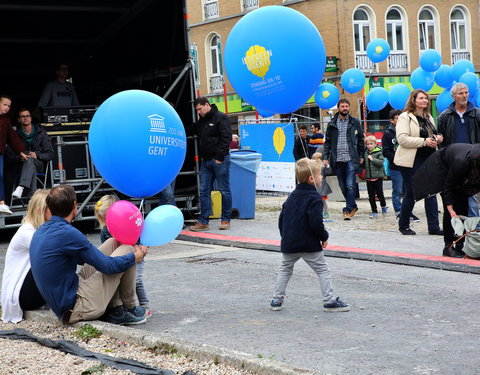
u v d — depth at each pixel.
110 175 5.09
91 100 15.54
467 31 31.48
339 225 10.73
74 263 4.98
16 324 5.29
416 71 14.31
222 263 7.86
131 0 12.77
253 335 4.76
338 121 11.40
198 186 11.73
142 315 5.22
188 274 7.27
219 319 5.29
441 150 7.45
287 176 13.60
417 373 3.82
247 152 12.17
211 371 3.89
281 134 13.16
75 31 14.68
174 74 11.85
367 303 5.68
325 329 4.87
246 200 11.98
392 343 4.45
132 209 4.80
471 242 7.24
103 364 4.03
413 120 9.02
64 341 4.53
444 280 6.54
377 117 29.39
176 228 5.00
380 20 29.61
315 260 5.41
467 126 8.69
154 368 3.95
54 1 12.80
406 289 6.18
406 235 9.34
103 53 14.77
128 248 5.03
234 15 32.34
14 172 10.98
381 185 11.98
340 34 28.94
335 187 15.69
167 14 11.74
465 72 12.16
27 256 5.43
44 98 12.49
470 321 4.98
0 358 4.27
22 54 15.85
